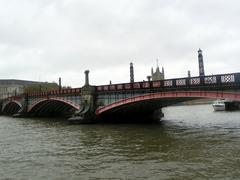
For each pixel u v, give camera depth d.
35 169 15.22
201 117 52.03
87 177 13.38
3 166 16.05
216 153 17.28
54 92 56.50
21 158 18.11
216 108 75.88
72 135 28.59
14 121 55.41
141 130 30.56
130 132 29.03
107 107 39.94
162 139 23.56
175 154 17.45
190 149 18.84
